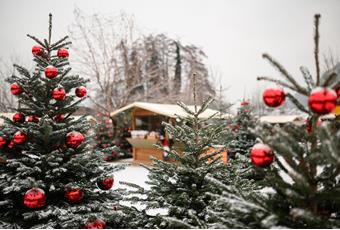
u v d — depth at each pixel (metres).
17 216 4.35
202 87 28.20
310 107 2.01
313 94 1.97
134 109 15.84
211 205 3.53
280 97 2.25
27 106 4.90
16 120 4.71
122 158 17.50
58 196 4.45
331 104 1.94
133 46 23.56
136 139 15.04
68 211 4.09
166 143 13.71
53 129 4.57
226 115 13.40
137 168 13.87
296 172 2.09
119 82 22.88
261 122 2.37
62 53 4.94
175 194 3.84
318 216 2.13
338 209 2.41
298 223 2.20
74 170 4.45
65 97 4.79
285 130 2.37
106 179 4.52
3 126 4.68
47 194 4.36
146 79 23.50
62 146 4.65
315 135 2.22
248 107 12.05
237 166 3.82
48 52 4.94
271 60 2.23
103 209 4.14
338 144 2.02
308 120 2.41
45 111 4.64
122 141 17.66
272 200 2.34
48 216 4.19
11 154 4.61
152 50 25.98
